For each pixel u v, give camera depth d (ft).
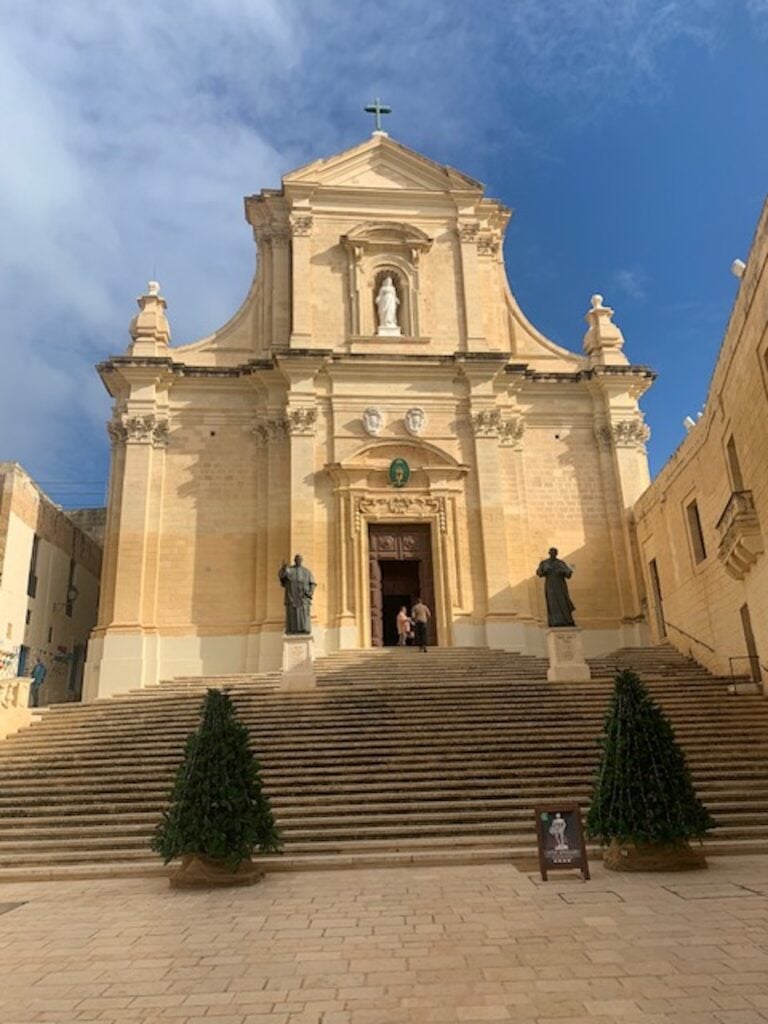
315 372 89.04
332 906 27.04
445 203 99.76
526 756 45.83
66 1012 17.42
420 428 89.40
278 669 78.89
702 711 53.93
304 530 84.17
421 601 86.89
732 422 56.85
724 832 36.94
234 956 21.45
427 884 30.12
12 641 79.41
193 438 88.69
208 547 85.25
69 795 43.37
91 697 78.59
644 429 93.97
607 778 32.45
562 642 61.77
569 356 98.02
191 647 81.87
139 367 87.61
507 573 85.51
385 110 105.19
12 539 79.46
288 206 97.55
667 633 82.17
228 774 32.45
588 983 18.21
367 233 96.22
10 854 37.24
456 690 58.75
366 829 38.01
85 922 25.93
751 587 58.29
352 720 52.01
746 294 47.80
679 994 17.30
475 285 96.43
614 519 91.20
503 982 18.52
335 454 87.71
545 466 92.84
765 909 24.54
